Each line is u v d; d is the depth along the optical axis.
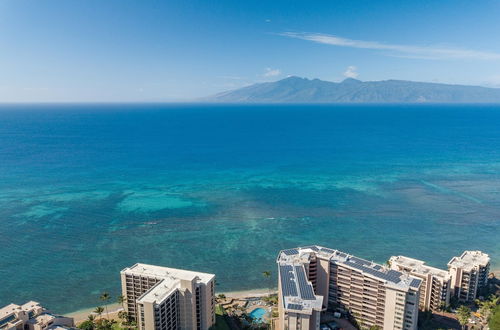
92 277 152.62
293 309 97.69
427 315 124.62
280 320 111.69
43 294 140.25
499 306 122.75
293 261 124.75
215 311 127.56
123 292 121.88
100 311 120.12
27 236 190.75
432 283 130.75
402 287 109.38
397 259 144.50
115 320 123.12
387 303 112.19
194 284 108.31
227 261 169.50
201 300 111.38
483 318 125.69
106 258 169.00
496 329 111.81
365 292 119.25
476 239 198.00
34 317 98.12
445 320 124.88
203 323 113.38
